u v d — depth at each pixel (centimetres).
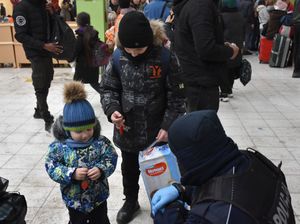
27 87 669
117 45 226
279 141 421
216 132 115
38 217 278
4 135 441
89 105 205
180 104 230
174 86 227
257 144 412
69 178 202
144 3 694
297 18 728
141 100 229
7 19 985
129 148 243
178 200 147
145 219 273
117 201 300
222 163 113
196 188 122
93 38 520
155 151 209
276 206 111
